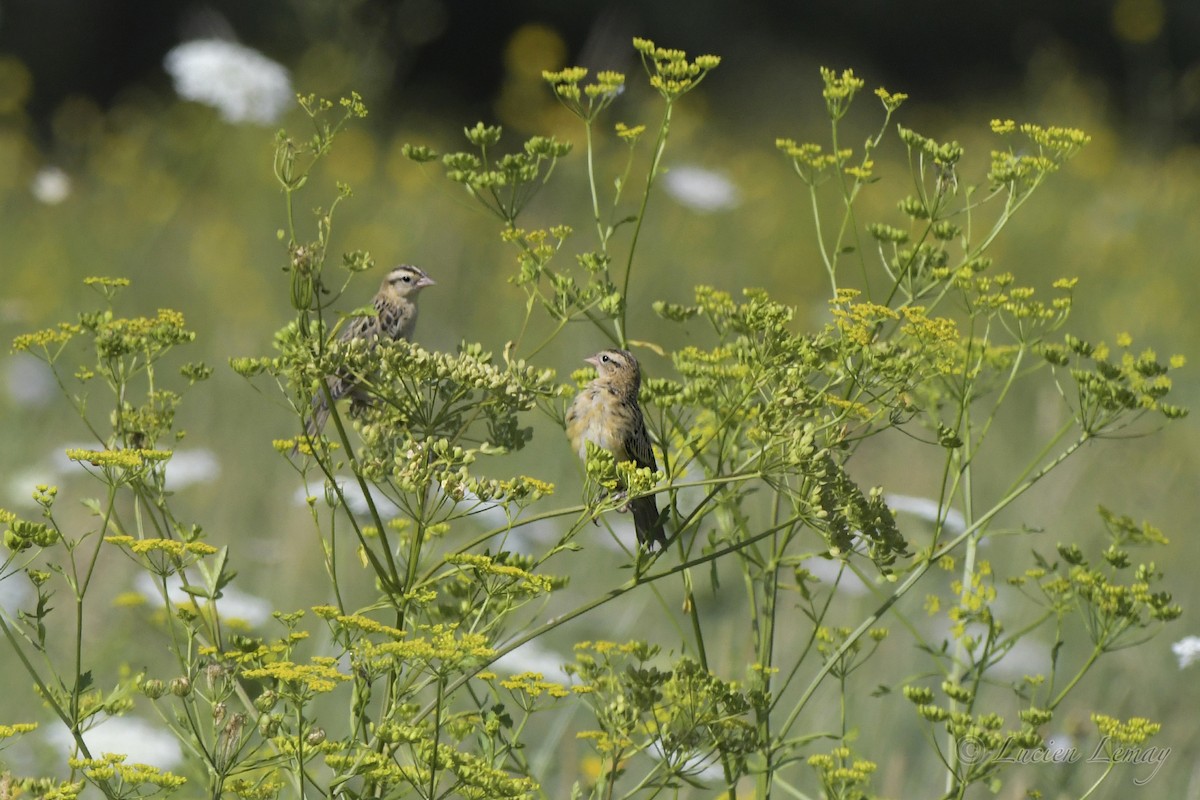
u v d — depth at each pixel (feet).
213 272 70.08
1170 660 38.52
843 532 21.93
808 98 149.18
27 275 67.56
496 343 65.72
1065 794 29.22
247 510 44.11
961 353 26.13
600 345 65.87
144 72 123.75
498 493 20.53
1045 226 94.63
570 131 107.55
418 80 137.49
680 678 21.67
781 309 22.45
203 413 51.55
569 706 28.14
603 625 38.68
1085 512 48.62
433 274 73.20
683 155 102.17
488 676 21.33
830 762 23.75
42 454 47.01
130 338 22.98
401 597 20.71
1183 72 142.00
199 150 87.61
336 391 25.25
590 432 28.37
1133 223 96.53
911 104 155.94
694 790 29.58
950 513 32.94
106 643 32.37
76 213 78.54
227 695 19.94
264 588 38.29
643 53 25.27
